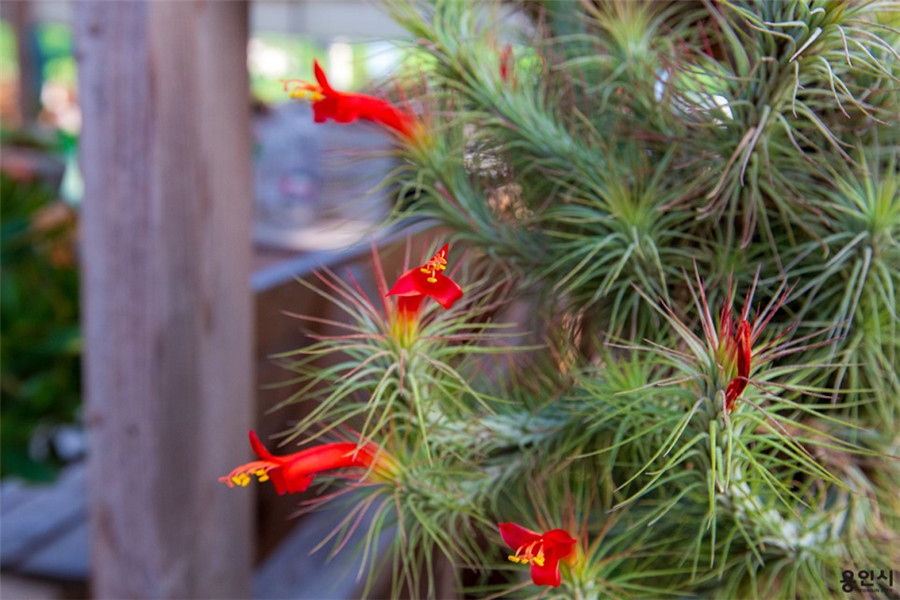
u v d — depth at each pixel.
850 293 0.35
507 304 0.41
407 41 0.40
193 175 0.54
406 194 0.44
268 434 0.77
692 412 0.31
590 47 0.42
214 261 0.56
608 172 0.38
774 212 0.37
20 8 2.85
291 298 0.80
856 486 0.37
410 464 0.36
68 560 0.80
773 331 0.36
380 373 0.35
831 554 0.35
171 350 0.55
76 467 1.05
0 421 0.91
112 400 0.56
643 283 0.37
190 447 0.57
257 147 1.47
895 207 0.34
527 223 0.40
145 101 0.53
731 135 0.35
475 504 0.38
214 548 0.60
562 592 0.35
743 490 0.33
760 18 0.33
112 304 0.55
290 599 0.73
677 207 0.37
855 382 0.36
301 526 0.88
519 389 0.40
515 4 0.44
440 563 0.52
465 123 0.40
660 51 0.37
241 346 0.60
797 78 0.31
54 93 3.12
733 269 0.35
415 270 0.32
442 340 0.36
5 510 0.92
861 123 0.36
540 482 0.38
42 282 1.00
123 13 0.52
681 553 0.37
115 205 0.54
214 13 0.54
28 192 1.04
